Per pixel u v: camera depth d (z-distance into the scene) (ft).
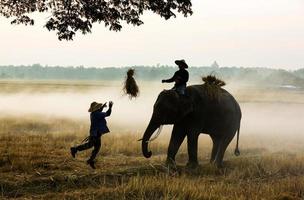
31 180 41.52
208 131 54.39
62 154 58.54
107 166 52.11
